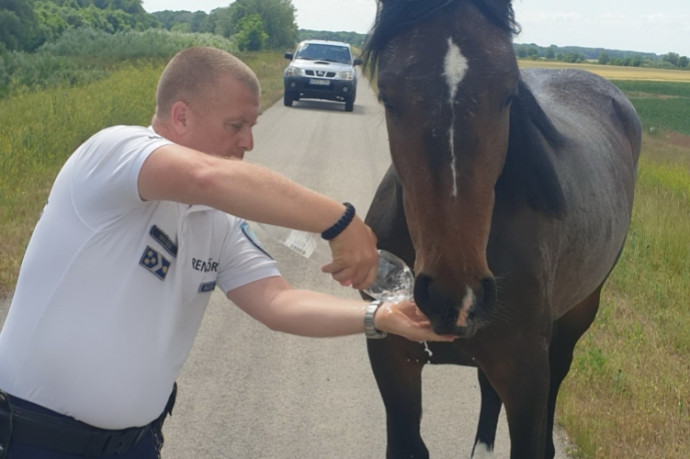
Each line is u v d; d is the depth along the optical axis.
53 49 32.78
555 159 3.31
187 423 4.22
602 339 5.48
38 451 1.98
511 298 2.81
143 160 1.84
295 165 12.27
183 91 2.02
